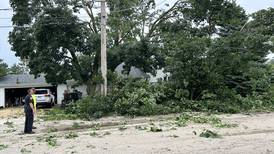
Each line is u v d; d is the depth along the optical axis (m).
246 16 35.00
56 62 35.06
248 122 17.80
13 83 47.84
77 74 36.34
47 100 37.53
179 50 24.27
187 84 24.23
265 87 27.34
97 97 23.67
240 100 24.80
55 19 33.03
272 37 25.41
